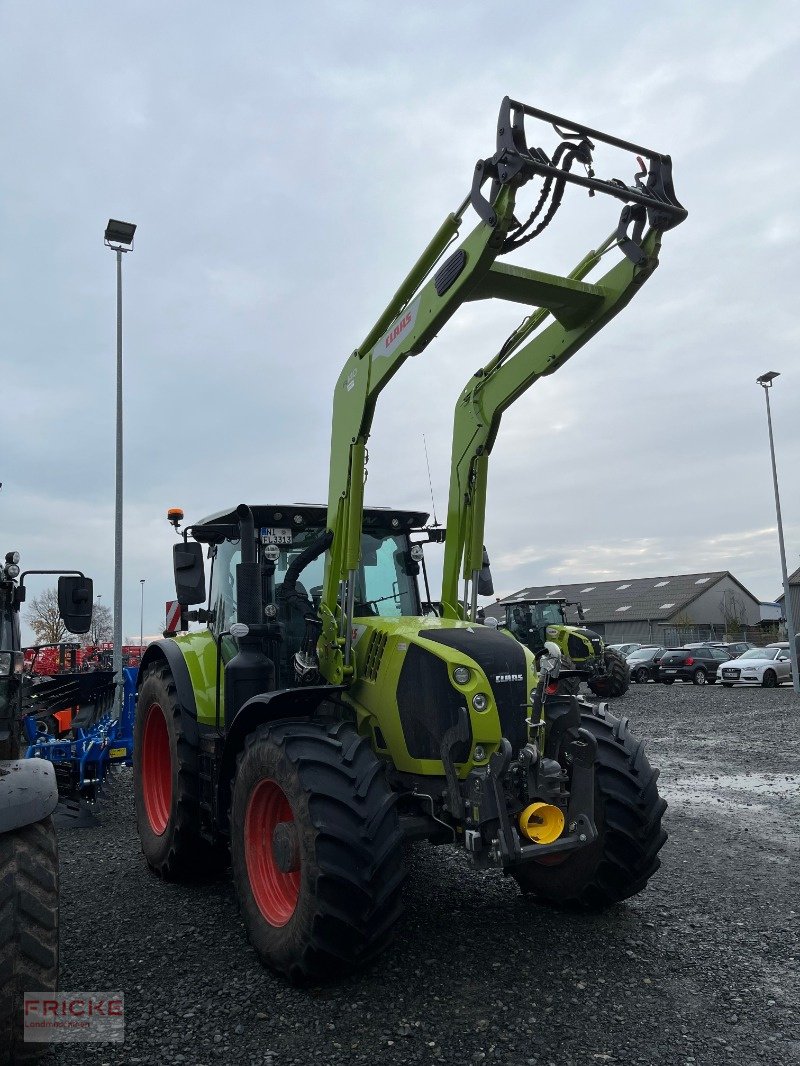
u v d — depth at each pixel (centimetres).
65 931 439
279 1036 317
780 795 796
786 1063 291
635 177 388
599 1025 319
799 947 397
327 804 351
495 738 380
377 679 418
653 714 1642
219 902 489
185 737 519
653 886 500
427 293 401
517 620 2180
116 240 1647
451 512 513
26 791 296
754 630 5506
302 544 536
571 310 419
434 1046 306
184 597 523
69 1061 302
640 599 5706
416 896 481
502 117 351
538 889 458
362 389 451
